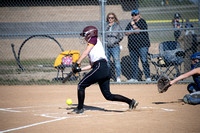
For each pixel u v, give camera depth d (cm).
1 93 2641
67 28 5331
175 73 3350
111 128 1326
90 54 1652
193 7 8206
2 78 3444
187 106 1908
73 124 1434
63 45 5134
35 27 5378
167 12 8056
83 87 1695
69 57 3244
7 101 2255
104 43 2955
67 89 2856
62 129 1329
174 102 2084
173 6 8344
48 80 3288
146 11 7975
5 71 3831
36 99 2339
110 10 5097
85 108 1941
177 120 1480
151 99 2234
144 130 1277
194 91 2031
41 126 1405
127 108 1927
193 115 1609
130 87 2912
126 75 3481
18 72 3778
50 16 5403
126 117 1581
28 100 2294
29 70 3897
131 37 3064
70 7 5353
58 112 1797
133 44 3064
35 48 5147
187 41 3353
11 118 1620
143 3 7888
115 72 3259
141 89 2780
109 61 3081
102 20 2939
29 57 4897
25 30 5403
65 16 5366
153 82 3025
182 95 2417
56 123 1468
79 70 1683
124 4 5094
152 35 6569
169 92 2586
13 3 5438
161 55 3123
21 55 4950
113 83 3081
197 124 1384
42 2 5409
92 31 1645
